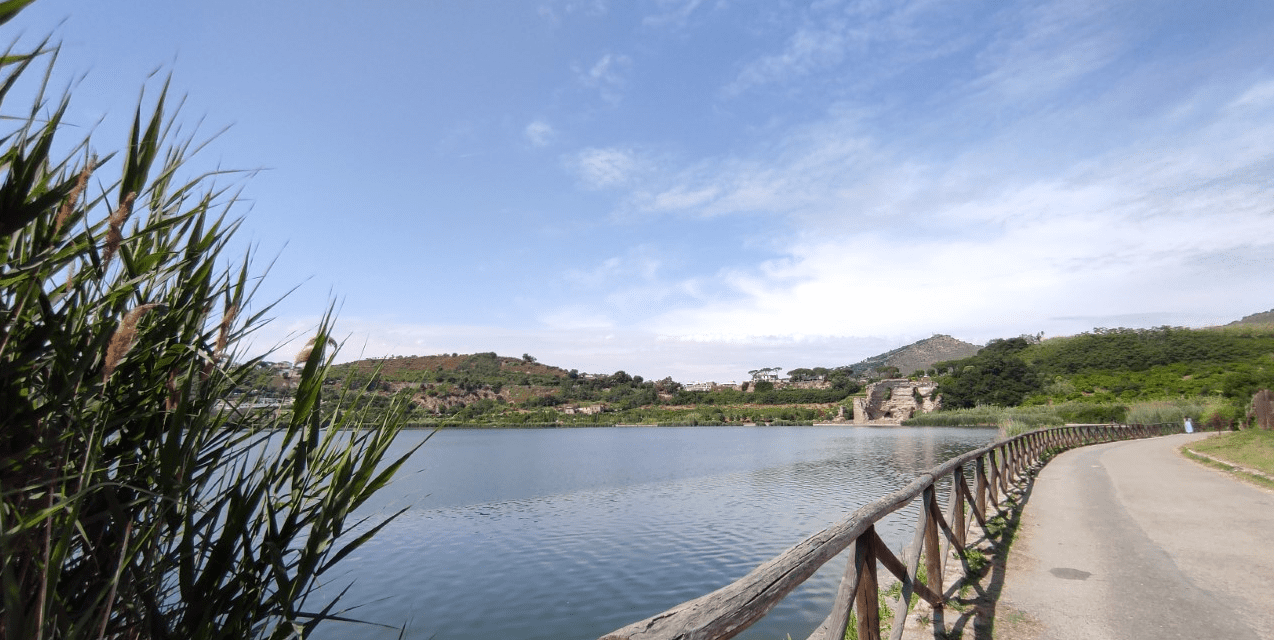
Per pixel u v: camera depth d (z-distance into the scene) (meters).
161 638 1.66
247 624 1.82
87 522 1.54
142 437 1.75
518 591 13.36
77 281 1.51
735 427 126.69
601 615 11.81
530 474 40.31
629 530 20.03
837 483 30.98
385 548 17.81
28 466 1.41
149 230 1.54
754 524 20.16
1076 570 6.17
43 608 1.23
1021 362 112.50
